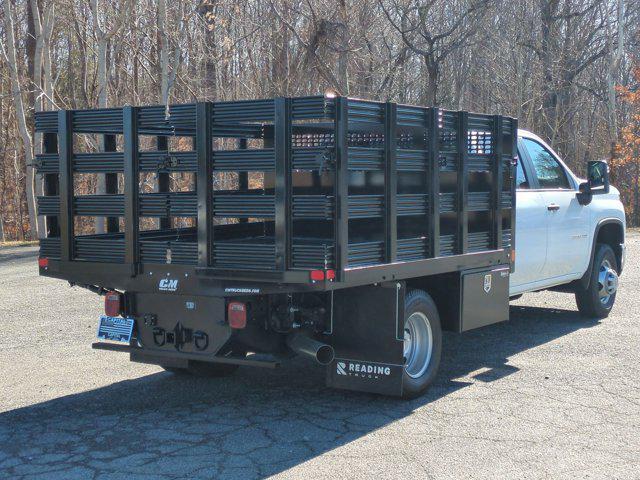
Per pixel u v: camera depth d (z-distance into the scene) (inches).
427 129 244.5
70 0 1090.7
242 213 217.5
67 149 244.4
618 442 212.1
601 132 1507.1
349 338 237.0
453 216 261.4
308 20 1010.7
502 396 256.7
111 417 235.0
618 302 442.6
